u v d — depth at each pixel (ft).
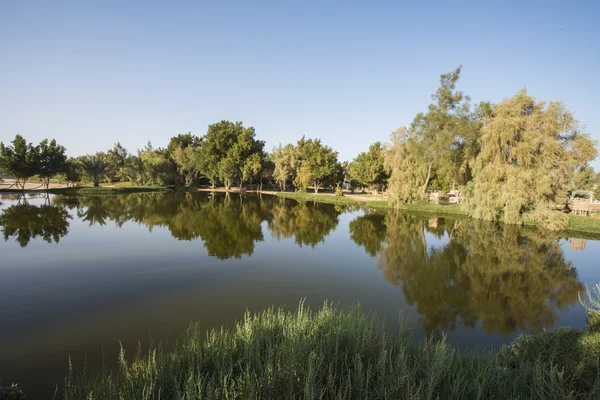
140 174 217.36
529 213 81.20
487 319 29.66
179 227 75.41
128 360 20.93
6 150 152.05
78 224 76.48
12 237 61.82
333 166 180.24
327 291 35.91
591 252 55.42
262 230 74.13
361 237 68.18
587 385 13.82
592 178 120.88
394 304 32.73
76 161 188.65
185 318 27.89
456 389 13.07
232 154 202.39
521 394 13.52
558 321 29.55
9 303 30.96
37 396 17.49
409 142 120.98
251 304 31.42
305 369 14.11
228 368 14.97
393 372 13.83
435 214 106.83
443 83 127.03
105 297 32.73
